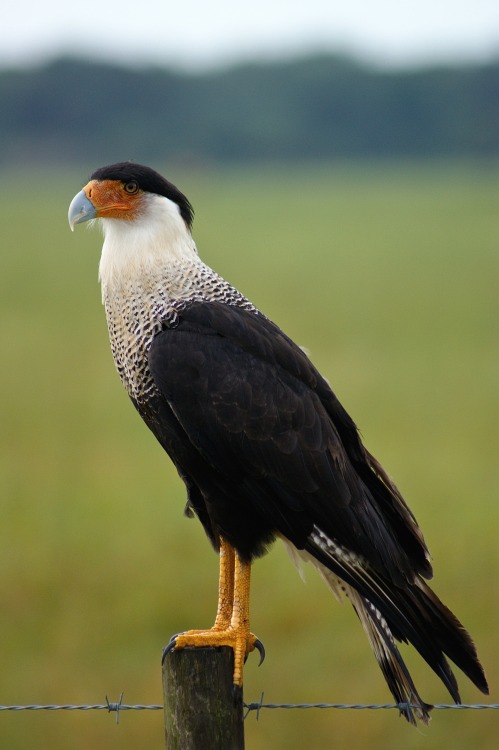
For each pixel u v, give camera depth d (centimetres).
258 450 689
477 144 14212
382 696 1031
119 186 743
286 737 978
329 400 721
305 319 3403
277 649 1128
